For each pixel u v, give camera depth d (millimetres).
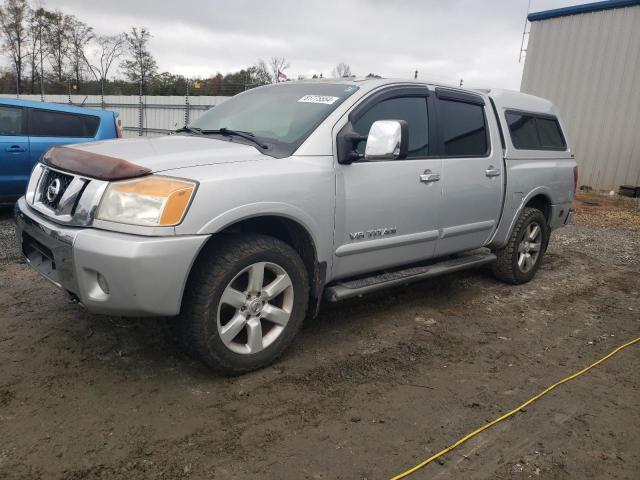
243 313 3109
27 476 2254
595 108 12969
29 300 4156
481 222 4641
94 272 2711
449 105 4352
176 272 2705
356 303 4605
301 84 4141
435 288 5176
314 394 3062
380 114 3789
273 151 3293
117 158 2885
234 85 19734
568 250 7219
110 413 2742
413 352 3715
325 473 2395
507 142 4883
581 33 13039
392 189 3748
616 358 3789
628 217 10016
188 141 3443
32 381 3000
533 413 2990
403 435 2713
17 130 7035
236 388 3068
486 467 2502
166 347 3492
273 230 3482
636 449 2707
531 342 4016
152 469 2350
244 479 2326
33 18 42281
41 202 3139
